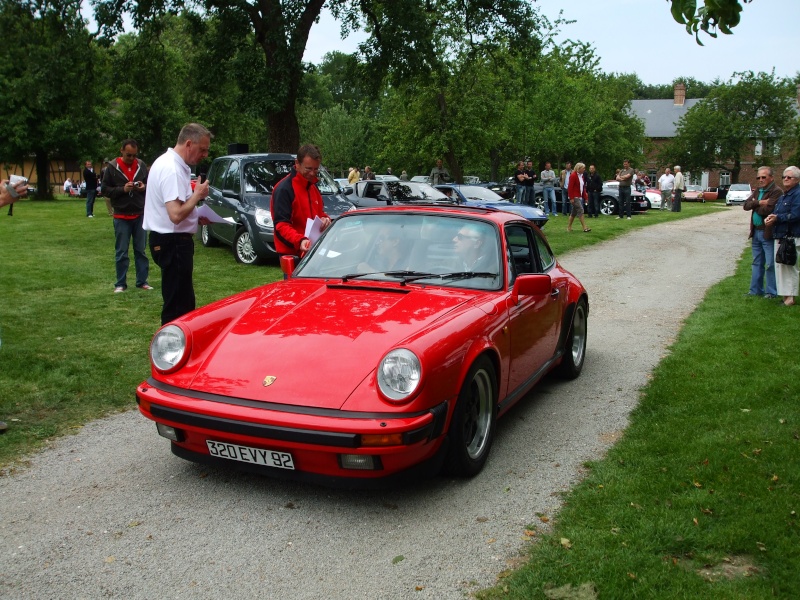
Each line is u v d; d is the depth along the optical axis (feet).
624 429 15.83
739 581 9.36
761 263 31.45
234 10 55.57
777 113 219.00
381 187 55.88
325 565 10.12
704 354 21.56
